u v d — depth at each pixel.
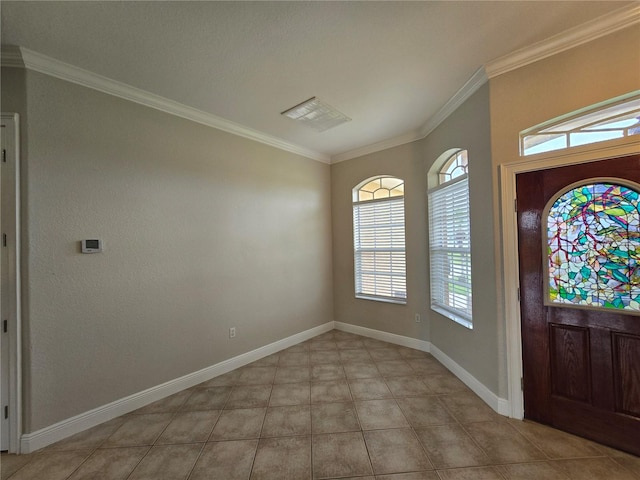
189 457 1.75
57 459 1.75
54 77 1.97
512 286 2.05
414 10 1.59
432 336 3.27
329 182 4.33
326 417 2.12
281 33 1.75
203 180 2.82
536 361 1.99
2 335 1.80
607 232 1.74
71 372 1.99
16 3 1.45
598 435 1.77
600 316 1.76
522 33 1.79
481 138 2.26
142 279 2.37
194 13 1.57
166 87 2.32
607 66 1.73
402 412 2.17
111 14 1.56
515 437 1.86
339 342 3.73
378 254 3.90
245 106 2.66
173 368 2.54
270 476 1.60
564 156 1.85
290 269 3.69
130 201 2.32
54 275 1.94
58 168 1.97
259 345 3.27
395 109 2.79
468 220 2.59
